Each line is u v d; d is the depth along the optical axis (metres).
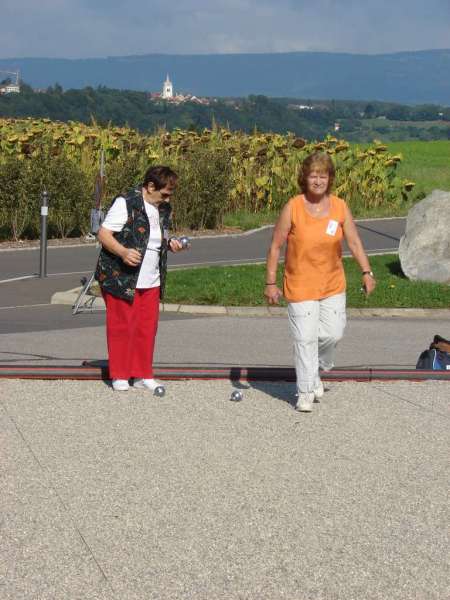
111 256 9.22
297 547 5.80
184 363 11.14
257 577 5.40
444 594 5.26
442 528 6.15
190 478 6.91
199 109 94.50
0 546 5.69
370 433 8.14
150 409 8.73
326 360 9.12
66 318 14.81
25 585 5.21
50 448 7.49
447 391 9.67
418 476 7.09
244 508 6.38
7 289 17.56
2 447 7.47
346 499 6.59
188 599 5.12
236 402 9.06
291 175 32.06
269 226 29.48
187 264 21.27
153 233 9.19
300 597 5.18
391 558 5.70
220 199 28.38
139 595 5.14
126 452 7.45
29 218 25.42
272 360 11.65
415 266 18.47
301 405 8.73
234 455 7.45
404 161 51.16
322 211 8.69
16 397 8.98
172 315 15.42
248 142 32.84
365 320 15.45
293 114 115.38
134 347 9.42
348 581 5.38
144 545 5.77
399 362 11.70
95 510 6.27
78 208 25.92
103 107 92.06
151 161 29.16
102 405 8.81
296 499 6.57
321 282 8.70
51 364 10.71
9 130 31.97
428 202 18.81
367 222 30.53
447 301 16.55
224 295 16.34
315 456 7.49
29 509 6.25
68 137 30.77
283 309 15.80
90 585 5.24
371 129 181.50
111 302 9.27
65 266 20.78
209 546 5.78
